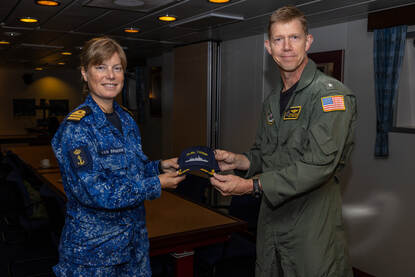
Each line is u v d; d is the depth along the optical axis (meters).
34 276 3.26
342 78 3.94
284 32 1.45
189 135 5.91
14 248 4.11
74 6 3.50
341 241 1.54
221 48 5.55
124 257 1.59
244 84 5.16
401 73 3.41
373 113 3.65
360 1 3.12
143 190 1.53
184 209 2.87
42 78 11.46
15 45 6.16
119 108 1.77
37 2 3.34
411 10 3.15
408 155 3.33
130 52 7.12
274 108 1.62
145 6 3.42
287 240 1.53
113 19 4.08
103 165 1.54
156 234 2.29
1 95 11.03
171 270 2.73
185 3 3.36
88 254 1.53
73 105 11.84
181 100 6.07
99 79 1.58
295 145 1.50
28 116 11.40
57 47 6.33
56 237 3.04
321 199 1.48
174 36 5.17
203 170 1.61
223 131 5.64
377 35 3.46
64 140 1.49
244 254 2.85
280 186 1.40
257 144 1.89
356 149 3.80
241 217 3.28
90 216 1.54
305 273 1.48
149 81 8.05
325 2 3.17
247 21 4.04
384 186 3.54
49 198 2.86
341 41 3.96
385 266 3.56
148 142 8.32
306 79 1.49
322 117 1.40
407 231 3.37
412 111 3.46
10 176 3.52
